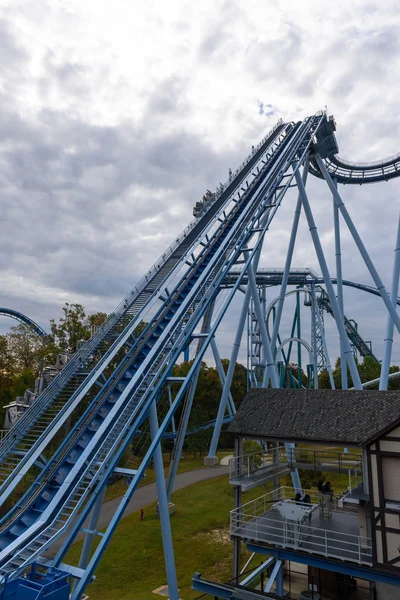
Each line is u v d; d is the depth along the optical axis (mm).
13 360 55375
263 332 31547
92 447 16531
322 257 35875
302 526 15656
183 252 29672
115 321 24828
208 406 63188
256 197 32344
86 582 12062
